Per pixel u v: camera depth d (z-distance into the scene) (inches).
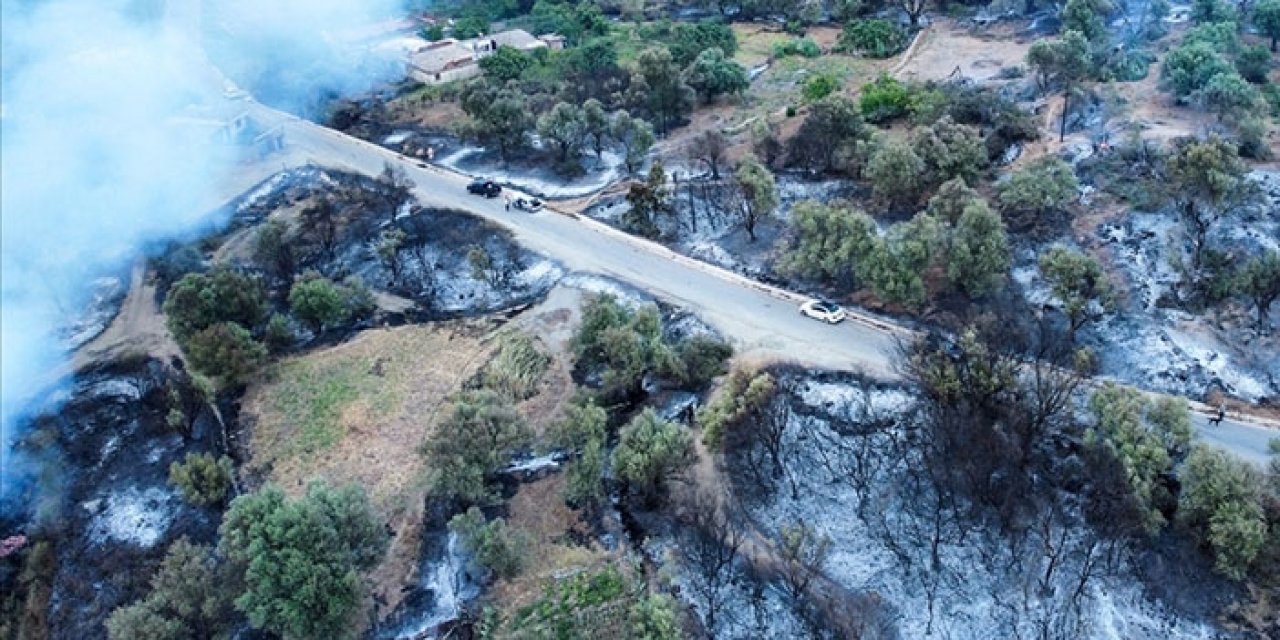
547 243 4067.4
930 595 2416.3
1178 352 3006.9
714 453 2837.1
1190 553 2418.8
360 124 5526.6
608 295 3371.1
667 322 3444.9
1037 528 2524.6
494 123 4790.8
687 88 5118.1
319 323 3678.6
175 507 2930.6
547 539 2677.2
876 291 3312.0
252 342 3432.6
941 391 2763.3
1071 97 4350.4
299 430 3181.6
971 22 6200.8
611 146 4901.6
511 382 3265.3
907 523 2625.5
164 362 3587.6
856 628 2343.8
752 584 2503.7
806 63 5841.5
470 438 2711.6
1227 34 4717.0
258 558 2289.6
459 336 3599.9
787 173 4328.3
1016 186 3627.0
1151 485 2461.9
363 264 4146.2
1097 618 2331.4
